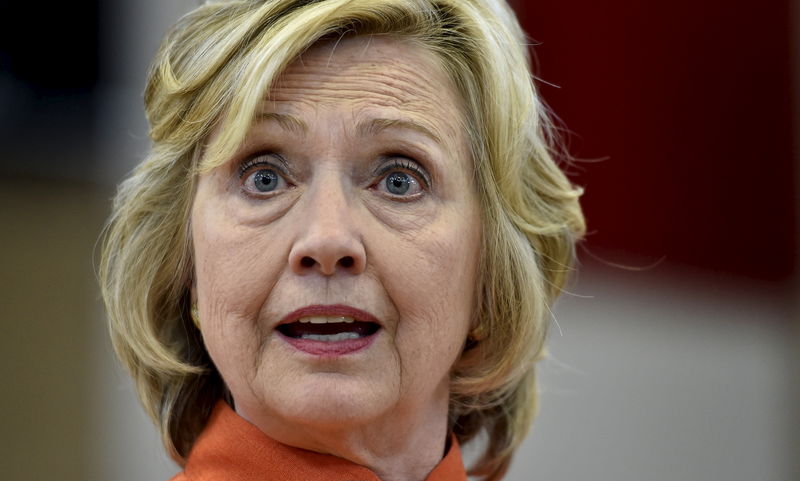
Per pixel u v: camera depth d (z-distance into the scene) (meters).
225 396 6.18
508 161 5.79
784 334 12.88
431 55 5.62
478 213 5.80
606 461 12.41
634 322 12.61
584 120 12.35
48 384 10.93
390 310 5.40
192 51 5.69
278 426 5.58
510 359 6.10
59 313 11.04
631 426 12.56
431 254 5.45
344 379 5.29
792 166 12.80
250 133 5.37
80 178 11.20
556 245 6.41
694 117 12.66
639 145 12.52
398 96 5.45
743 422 12.74
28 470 10.77
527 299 5.97
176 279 5.95
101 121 11.29
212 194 5.52
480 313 6.02
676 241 12.66
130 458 11.05
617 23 12.40
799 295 12.86
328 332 5.44
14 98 11.02
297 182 5.39
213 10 5.71
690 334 12.77
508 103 5.78
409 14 5.47
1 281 10.87
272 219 5.37
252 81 5.29
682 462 12.54
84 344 11.09
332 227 5.21
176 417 6.23
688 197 12.62
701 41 12.65
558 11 12.26
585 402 12.44
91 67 11.27
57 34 11.16
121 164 11.27
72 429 10.98
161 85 5.81
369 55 5.47
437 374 5.59
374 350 5.36
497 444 7.11
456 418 6.85
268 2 5.53
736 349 12.83
